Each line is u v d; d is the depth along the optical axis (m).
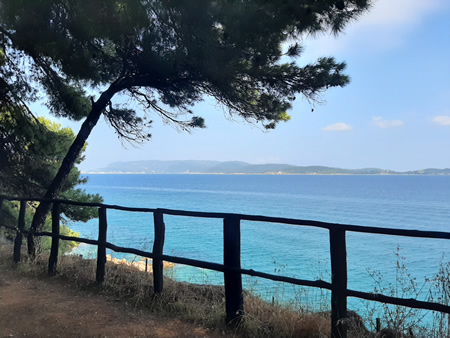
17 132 10.09
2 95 9.14
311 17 5.53
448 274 3.72
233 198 108.88
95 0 5.71
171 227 42.69
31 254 7.22
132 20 5.71
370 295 3.28
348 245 35.09
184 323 4.40
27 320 4.39
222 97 7.62
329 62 6.84
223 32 6.00
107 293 5.45
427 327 3.67
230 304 4.25
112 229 37.62
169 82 7.57
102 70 7.86
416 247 33.66
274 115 7.92
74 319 4.45
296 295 4.95
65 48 6.55
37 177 11.31
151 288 5.37
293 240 35.03
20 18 6.28
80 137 8.38
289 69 6.92
